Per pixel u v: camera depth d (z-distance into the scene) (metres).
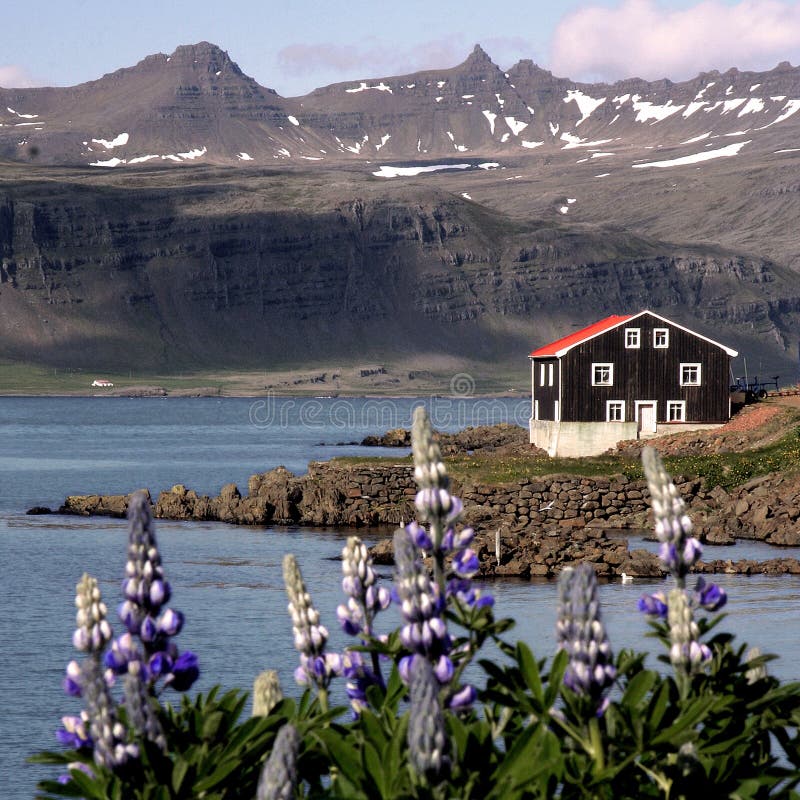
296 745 14.71
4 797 70.81
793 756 21.66
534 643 103.62
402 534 19.33
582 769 18.61
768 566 146.62
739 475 197.38
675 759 19.84
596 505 190.00
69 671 18.08
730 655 21.42
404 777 16.64
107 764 17.20
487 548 157.88
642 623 115.12
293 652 107.88
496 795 17.03
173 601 135.88
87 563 170.88
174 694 88.69
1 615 130.00
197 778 17.66
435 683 15.27
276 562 166.00
